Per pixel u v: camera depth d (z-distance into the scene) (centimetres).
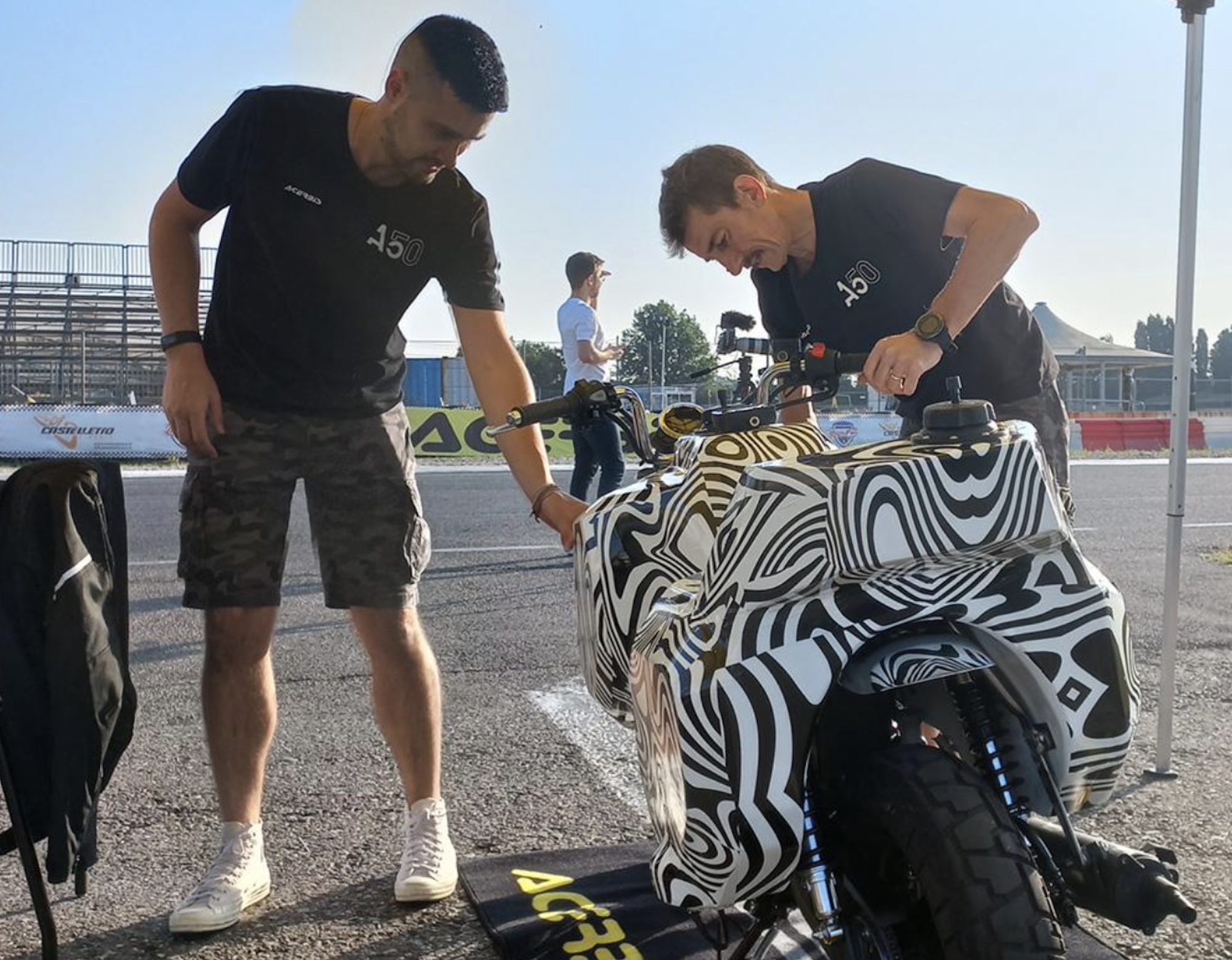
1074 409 3906
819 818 198
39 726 243
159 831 356
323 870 327
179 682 527
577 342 886
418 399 2533
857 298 288
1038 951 170
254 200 300
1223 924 284
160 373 2753
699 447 235
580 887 304
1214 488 1476
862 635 185
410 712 315
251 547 308
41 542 241
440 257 315
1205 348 9669
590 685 271
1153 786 377
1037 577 188
